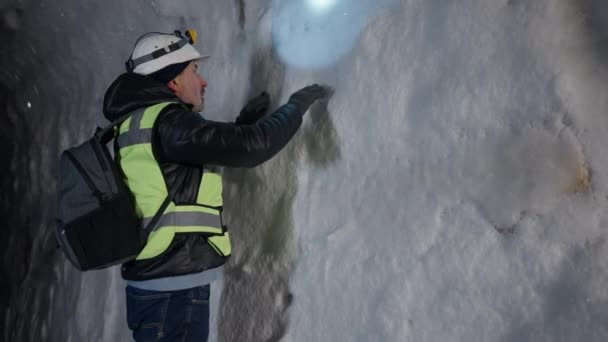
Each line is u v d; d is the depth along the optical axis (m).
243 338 1.82
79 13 3.06
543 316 1.07
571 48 1.11
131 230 1.36
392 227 1.40
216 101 2.12
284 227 1.72
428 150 1.34
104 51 3.12
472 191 1.24
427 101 1.36
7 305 4.52
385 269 1.39
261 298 1.77
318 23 1.70
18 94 4.38
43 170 4.06
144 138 1.36
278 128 1.38
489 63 1.24
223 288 1.94
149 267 1.40
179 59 1.48
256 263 1.81
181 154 1.31
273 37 1.86
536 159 1.13
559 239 1.08
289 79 1.78
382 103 1.47
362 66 1.54
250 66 1.95
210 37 2.20
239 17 2.04
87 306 2.97
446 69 1.33
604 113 1.06
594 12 1.09
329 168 1.61
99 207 1.37
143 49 1.47
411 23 1.44
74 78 3.58
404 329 1.31
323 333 1.52
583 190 1.07
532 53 1.16
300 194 1.69
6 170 4.79
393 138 1.43
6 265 4.62
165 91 1.42
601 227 1.03
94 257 1.37
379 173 1.46
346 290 1.48
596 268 1.02
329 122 1.62
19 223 4.48
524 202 1.14
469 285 1.20
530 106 1.16
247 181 1.89
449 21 1.34
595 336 0.98
